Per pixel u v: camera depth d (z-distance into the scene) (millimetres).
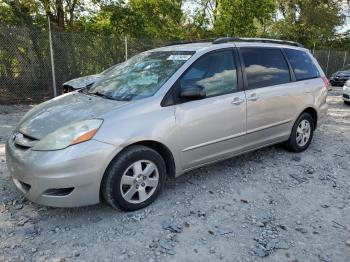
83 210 3773
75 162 3266
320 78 5918
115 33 14898
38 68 10961
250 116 4648
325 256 3107
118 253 3072
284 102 5141
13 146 3627
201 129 4105
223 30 18844
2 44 10383
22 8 13047
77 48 11531
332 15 28625
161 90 3879
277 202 4059
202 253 3100
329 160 5496
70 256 3023
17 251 3072
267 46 5133
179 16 17578
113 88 4285
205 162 4320
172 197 4094
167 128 3795
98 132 3400
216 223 3576
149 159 3738
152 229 3443
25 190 3477
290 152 5750
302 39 28594
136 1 15930
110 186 3520
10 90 10672
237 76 4566
